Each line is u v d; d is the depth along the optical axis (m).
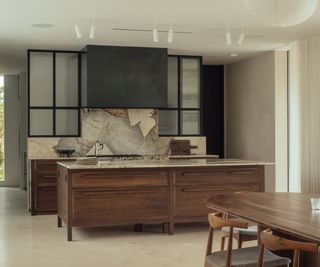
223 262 3.57
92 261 5.34
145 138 9.39
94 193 6.39
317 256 3.77
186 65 9.66
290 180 9.23
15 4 5.98
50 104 9.01
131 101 8.74
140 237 6.55
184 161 7.35
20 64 10.88
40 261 5.35
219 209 3.86
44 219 7.95
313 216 3.44
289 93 9.29
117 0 5.86
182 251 5.78
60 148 8.98
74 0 5.84
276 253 4.00
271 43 8.60
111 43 8.45
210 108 11.16
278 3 3.90
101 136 9.19
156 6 6.14
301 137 8.32
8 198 10.59
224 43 8.53
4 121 12.81
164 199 6.65
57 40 8.15
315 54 7.94
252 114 10.08
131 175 6.52
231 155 10.94
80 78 9.08
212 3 6.01
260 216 3.44
